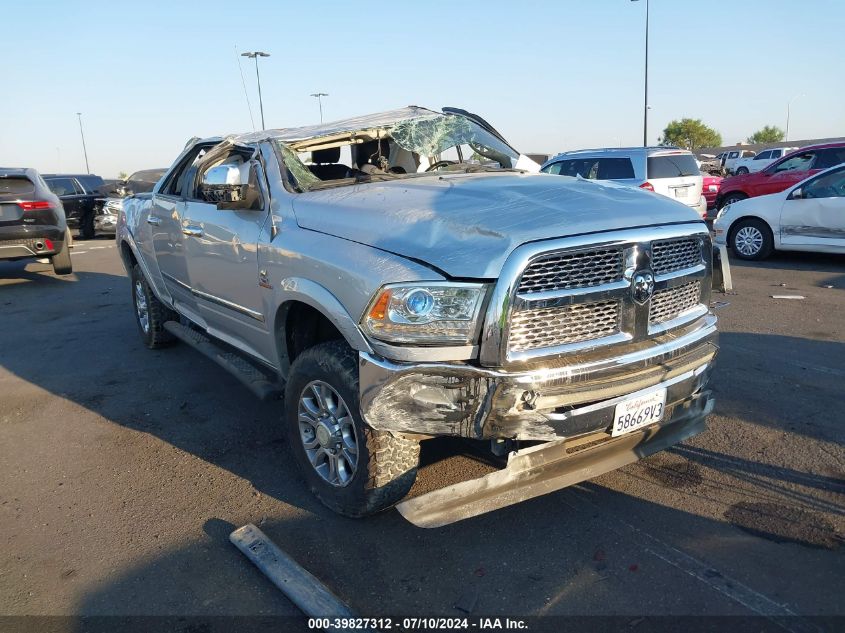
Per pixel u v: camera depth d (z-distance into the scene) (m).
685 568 3.01
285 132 4.55
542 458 3.08
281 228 3.73
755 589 2.86
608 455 3.36
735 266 10.62
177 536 3.38
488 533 3.33
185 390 5.49
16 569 3.16
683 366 3.26
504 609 2.78
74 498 3.81
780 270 10.11
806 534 3.24
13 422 4.96
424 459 4.01
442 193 3.46
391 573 3.04
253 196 4.03
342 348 3.30
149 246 5.91
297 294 3.43
